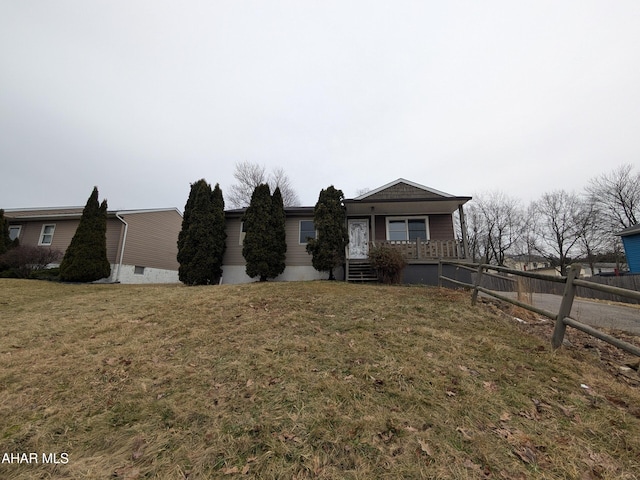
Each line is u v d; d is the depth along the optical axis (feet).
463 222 39.29
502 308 19.22
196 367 11.82
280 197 43.70
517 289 21.39
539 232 115.55
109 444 7.63
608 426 7.68
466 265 22.62
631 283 47.80
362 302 21.25
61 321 19.11
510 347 12.82
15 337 16.20
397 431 7.63
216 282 43.19
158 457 7.07
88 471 6.70
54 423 8.55
